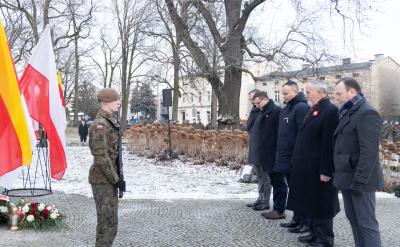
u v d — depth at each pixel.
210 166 14.52
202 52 18.23
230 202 8.55
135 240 5.79
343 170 4.81
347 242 5.84
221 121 17.91
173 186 10.80
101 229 4.46
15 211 6.25
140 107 59.81
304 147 5.51
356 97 4.88
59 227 6.32
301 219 6.23
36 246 5.44
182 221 6.89
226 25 18.06
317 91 5.50
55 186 10.33
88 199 8.66
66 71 40.53
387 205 8.64
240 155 14.06
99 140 4.34
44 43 8.00
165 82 31.38
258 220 6.95
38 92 7.85
